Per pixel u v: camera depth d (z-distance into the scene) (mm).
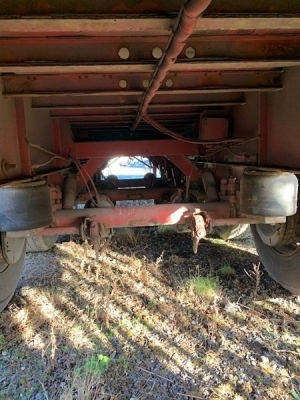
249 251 4672
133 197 4816
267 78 2637
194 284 3598
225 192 3248
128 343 2852
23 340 2910
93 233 2643
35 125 3002
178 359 2666
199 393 2348
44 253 4789
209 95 3148
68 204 3404
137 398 2326
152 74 2221
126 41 2021
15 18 1455
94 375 2445
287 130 2521
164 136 4781
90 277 4004
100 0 1481
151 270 4105
